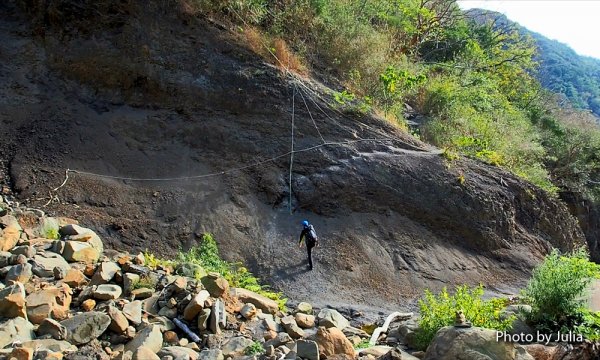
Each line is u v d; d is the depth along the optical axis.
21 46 12.25
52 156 10.34
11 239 6.37
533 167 15.41
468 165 12.55
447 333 4.75
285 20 13.73
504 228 11.88
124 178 10.38
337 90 13.12
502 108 18.50
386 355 4.86
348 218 10.78
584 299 6.27
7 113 11.01
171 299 5.56
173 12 12.47
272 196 10.73
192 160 10.99
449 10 22.05
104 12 12.34
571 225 13.73
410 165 11.68
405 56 16.28
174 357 4.58
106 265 6.05
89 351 4.44
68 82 11.84
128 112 11.58
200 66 12.01
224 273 8.02
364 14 16.02
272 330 5.71
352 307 8.83
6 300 4.76
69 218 9.20
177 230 9.75
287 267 9.70
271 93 11.91
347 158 11.41
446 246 11.11
